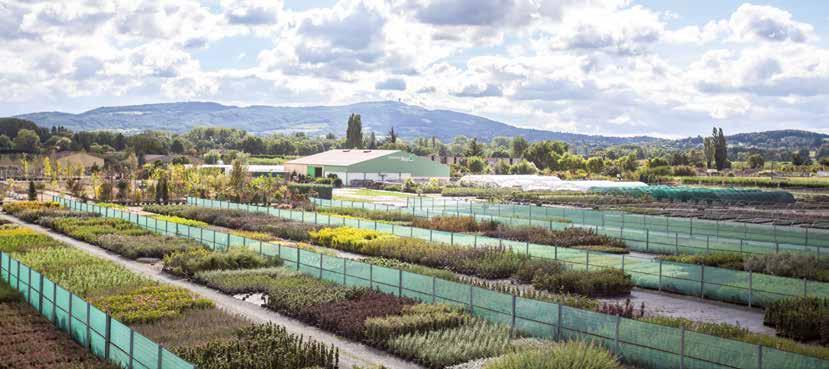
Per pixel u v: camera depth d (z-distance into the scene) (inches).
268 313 1152.8
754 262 1498.5
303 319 1098.7
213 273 1407.5
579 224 2284.7
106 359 842.8
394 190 4722.0
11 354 875.4
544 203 3668.8
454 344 906.7
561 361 751.7
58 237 2094.0
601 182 4699.8
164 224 2048.5
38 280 1098.1
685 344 789.2
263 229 2207.2
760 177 6432.1
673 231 2201.0
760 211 3122.5
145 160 7500.0
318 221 2284.7
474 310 1047.6
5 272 1299.2
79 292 1200.2
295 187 3791.8
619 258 1407.5
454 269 1529.3
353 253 1800.0
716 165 7721.5
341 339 999.0
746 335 896.9
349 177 5231.3
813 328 980.6
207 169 4035.4
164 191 3410.4
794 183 5393.7
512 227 2174.0
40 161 6555.1
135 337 766.5
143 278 1334.9
